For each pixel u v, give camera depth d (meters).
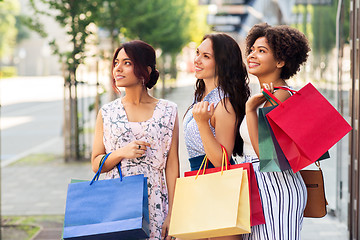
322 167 7.23
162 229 3.41
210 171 3.22
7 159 12.80
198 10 40.47
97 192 3.17
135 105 3.50
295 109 3.03
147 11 14.97
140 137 3.45
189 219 3.10
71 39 11.62
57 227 6.94
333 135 3.06
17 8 72.19
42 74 82.25
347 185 5.99
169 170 3.55
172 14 23.97
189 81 53.31
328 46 8.55
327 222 6.62
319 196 3.45
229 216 2.99
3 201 8.55
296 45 3.28
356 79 5.54
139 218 3.05
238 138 3.54
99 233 3.06
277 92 3.25
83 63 11.90
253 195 3.13
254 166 3.30
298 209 3.25
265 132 3.06
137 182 3.15
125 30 15.03
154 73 3.54
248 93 3.58
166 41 25.88
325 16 9.14
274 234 3.18
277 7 16.33
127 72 3.41
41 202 8.45
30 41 81.06
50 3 11.43
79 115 13.20
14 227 6.96
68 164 11.87
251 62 3.36
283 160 3.06
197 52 3.57
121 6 13.98
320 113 3.05
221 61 3.48
